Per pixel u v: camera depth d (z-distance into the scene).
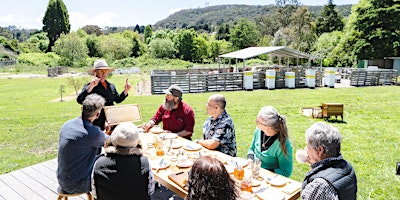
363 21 28.80
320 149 1.95
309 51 39.06
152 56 53.94
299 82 17.88
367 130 7.70
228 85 16.61
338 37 37.38
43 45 64.50
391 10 27.14
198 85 16.16
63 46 45.66
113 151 2.18
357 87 17.59
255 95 14.41
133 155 2.21
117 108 4.09
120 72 33.41
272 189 2.44
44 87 20.11
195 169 1.55
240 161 3.04
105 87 4.48
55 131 7.66
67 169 2.79
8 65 40.50
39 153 5.90
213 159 1.59
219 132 3.50
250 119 8.94
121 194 2.13
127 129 2.21
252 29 55.69
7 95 16.03
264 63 38.28
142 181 2.20
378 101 12.31
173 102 4.28
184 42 56.81
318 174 1.89
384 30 27.80
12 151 6.02
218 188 1.48
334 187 1.79
